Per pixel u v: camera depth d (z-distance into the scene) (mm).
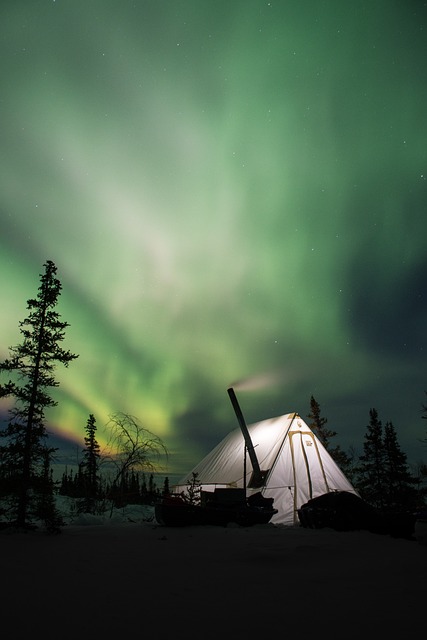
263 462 22281
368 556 8922
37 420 15312
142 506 27156
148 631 4383
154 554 9367
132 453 25766
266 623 4625
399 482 36781
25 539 12492
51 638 4176
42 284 16484
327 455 22656
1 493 14594
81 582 6574
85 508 24734
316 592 5918
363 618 4789
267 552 9227
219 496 17562
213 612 5027
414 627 4488
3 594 5820
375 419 38812
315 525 15367
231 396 23078
